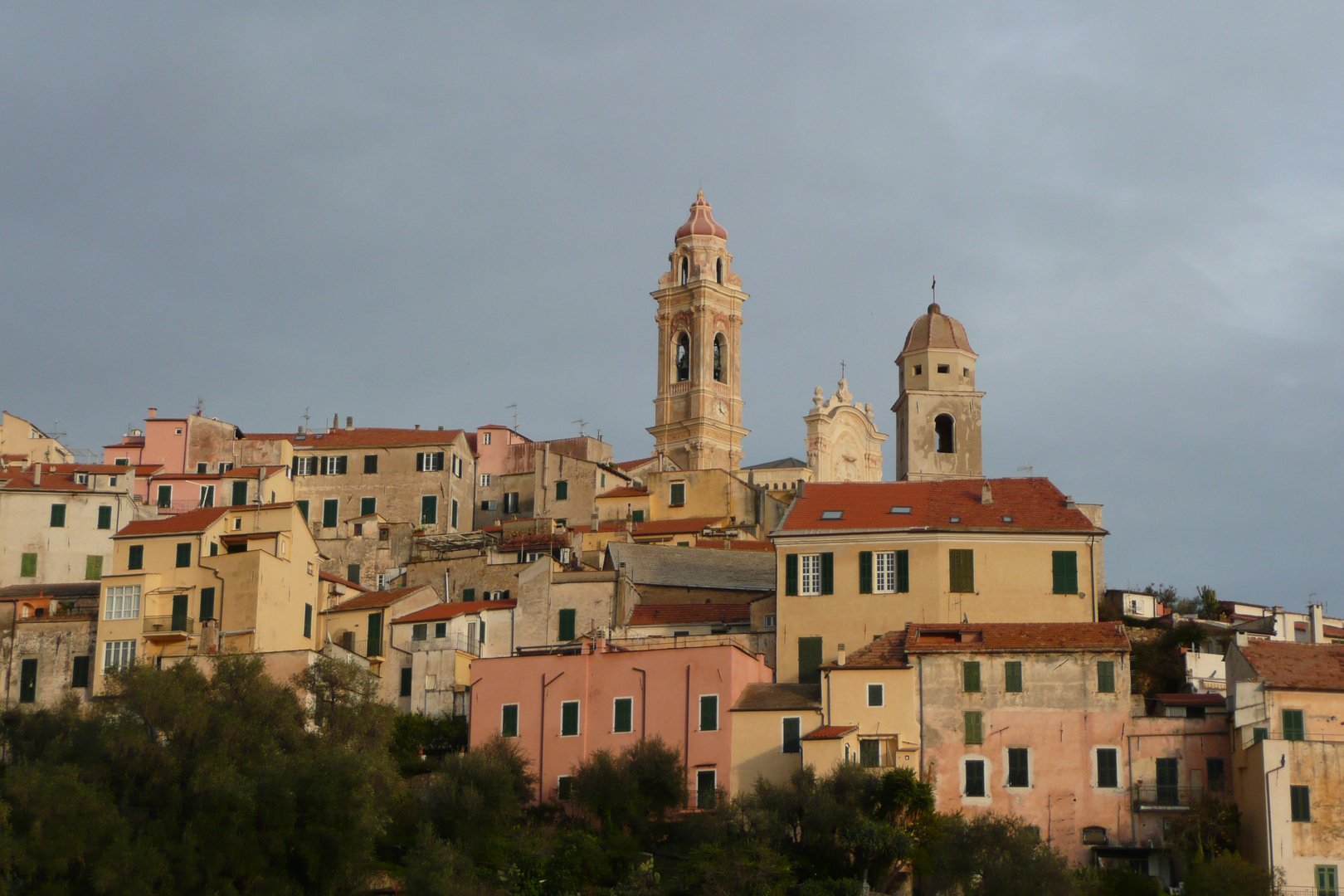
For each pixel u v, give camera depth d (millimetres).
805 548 115625
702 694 107625
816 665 113062
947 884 94062
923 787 99688
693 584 131750
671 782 103812
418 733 115125
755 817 96625
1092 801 101500
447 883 92250
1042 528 113750
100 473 147625
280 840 95625
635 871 95750
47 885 91688
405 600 131375
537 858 96250
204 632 122438
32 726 104062
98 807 95000
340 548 157625
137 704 103812
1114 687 103500
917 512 117812
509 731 110875
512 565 140125
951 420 136875
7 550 139750
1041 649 104688
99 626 123875
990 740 103375
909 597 112938
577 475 168625
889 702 104750
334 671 113875
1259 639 106562
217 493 159500
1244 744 99375
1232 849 97062
